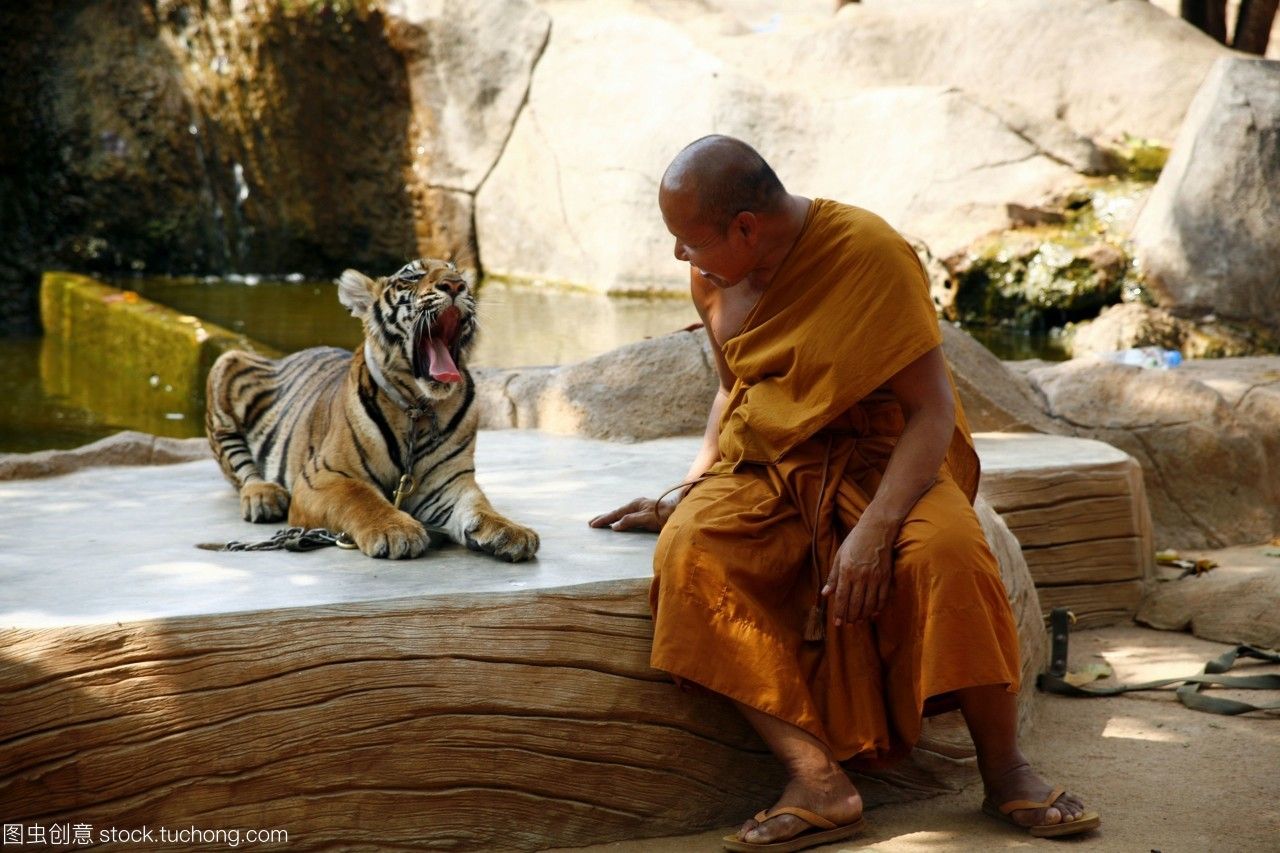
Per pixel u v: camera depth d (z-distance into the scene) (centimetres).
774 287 471
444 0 1817
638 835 477
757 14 2084
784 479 467
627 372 813
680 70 1650
